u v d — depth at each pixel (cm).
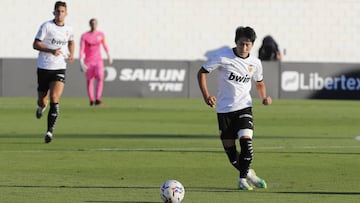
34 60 9356
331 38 11131
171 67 9569
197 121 6400
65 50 4903
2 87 9312
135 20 10856
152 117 6744
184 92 9588
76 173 3594
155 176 3534
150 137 5131
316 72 9700
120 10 10806
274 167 3841
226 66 3291
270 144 4822
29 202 2864
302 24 11081
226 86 3303
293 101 9275
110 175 3550
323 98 9725
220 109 3312
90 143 4766
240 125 3256
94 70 7938
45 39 4859
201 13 10962
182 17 10950
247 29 3284
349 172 3703
